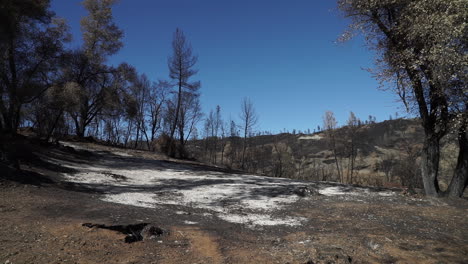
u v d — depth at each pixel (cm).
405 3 1309
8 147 1412
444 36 1066
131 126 5062
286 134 13225
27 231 584
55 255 485
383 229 810
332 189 1616
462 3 1008
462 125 1198
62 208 800
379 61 1398
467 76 1060
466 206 1124
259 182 1894
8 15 1448
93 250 528
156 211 943
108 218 740
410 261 584
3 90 1689
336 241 685
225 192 1475
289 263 528
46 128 2727
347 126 4394
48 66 2045
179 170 2364
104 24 3388
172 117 4534
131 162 2512
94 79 3053
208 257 546
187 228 749
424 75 1248
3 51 1611
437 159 1348
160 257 530
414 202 1218
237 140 6312
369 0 1395
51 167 1527
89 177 1543
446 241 713
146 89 4844
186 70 3991
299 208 1137
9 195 864
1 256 457
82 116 3438
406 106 1366
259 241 679
